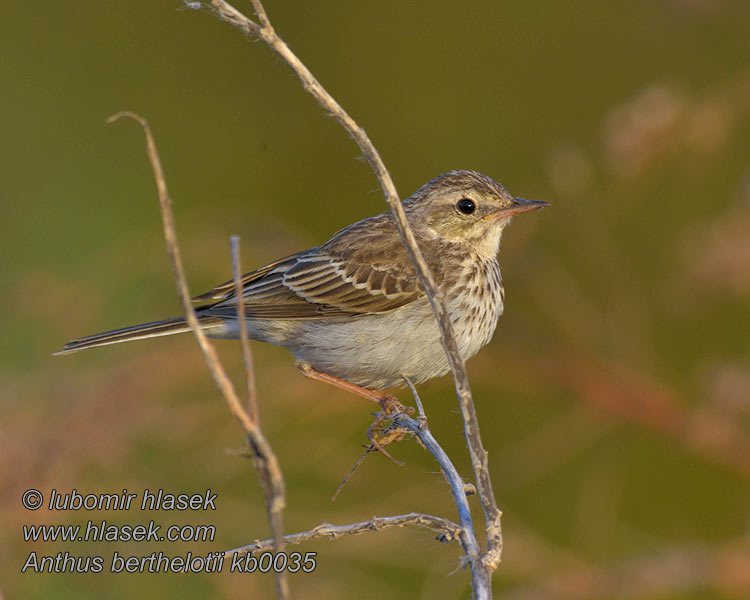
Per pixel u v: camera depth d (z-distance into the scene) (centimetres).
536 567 1248
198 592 1127
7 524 1104
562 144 1616
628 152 1293
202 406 1241
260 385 1300
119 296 1370
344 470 1307
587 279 1442
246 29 599
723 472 1379
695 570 1234
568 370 1383
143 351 1262
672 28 1639
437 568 1041
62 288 1327
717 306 1460
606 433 1388
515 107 1684
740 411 1318
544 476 1392
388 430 793
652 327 1474
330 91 1678
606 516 1332
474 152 1669
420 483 1249
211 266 1388
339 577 1174
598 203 1433
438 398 1445
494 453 1427
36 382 1224
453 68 1695
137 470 1204
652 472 1434
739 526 1380
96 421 1172
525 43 1700
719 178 1533
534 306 1438
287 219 1641
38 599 1108
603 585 1234
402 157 1666
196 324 526
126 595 1114
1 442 1137
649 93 1292
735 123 1479
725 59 1612
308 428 1329
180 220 1398
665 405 1352
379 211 1617
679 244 1391
